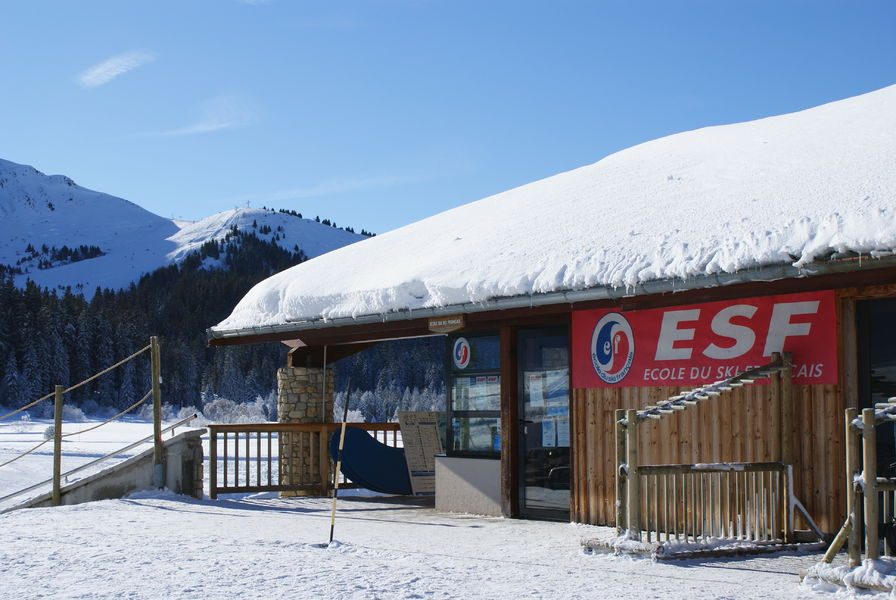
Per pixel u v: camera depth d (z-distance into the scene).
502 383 12.20
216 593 6.57
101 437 42.06
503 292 11.32
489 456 12.50
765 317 9.61
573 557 8.31
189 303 145.62
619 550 8.26
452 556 8.40
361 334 14.43
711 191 11.83
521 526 10.98
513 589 6.80
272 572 7.40
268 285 16.77
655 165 14.73
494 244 13.09
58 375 88.06
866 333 9.02
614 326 10.96
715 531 8.78
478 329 12.75
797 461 9.24
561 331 11.79
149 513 12.05
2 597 6.44
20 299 90.88
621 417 8.80
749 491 8.95
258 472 15.07
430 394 79.75
